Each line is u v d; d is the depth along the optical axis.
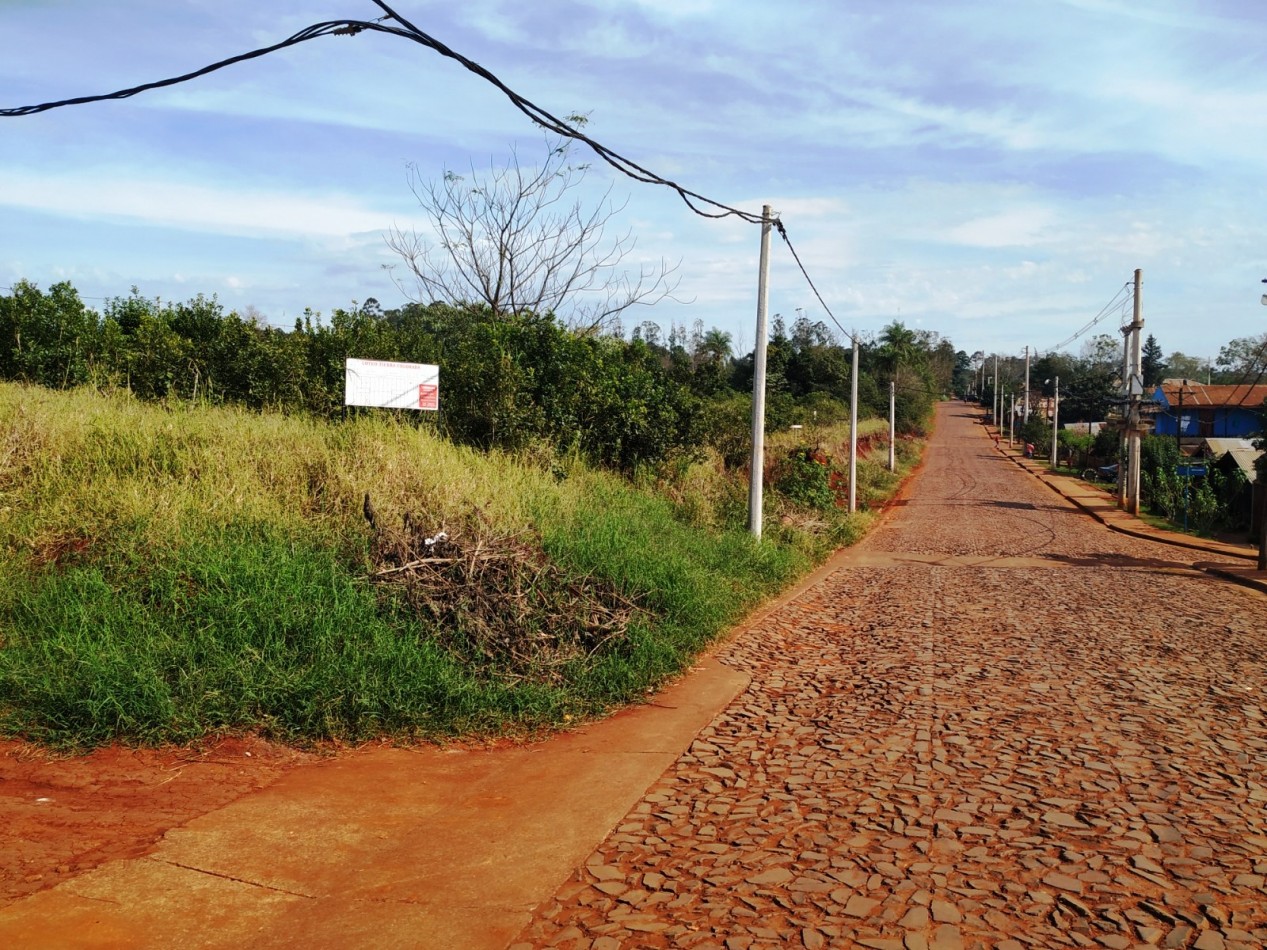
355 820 4.89
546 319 16.56
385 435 11.07
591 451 16.17
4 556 7.06
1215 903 4.06
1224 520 30.02
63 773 5.12
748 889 4.20
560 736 6.55
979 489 43.84
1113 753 6.17
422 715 6.32
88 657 5.80
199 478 8.74
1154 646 9.89
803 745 6.39
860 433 56.44
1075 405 96.75
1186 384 67.81
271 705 5.94
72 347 14.02
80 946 3.54
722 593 11.05
